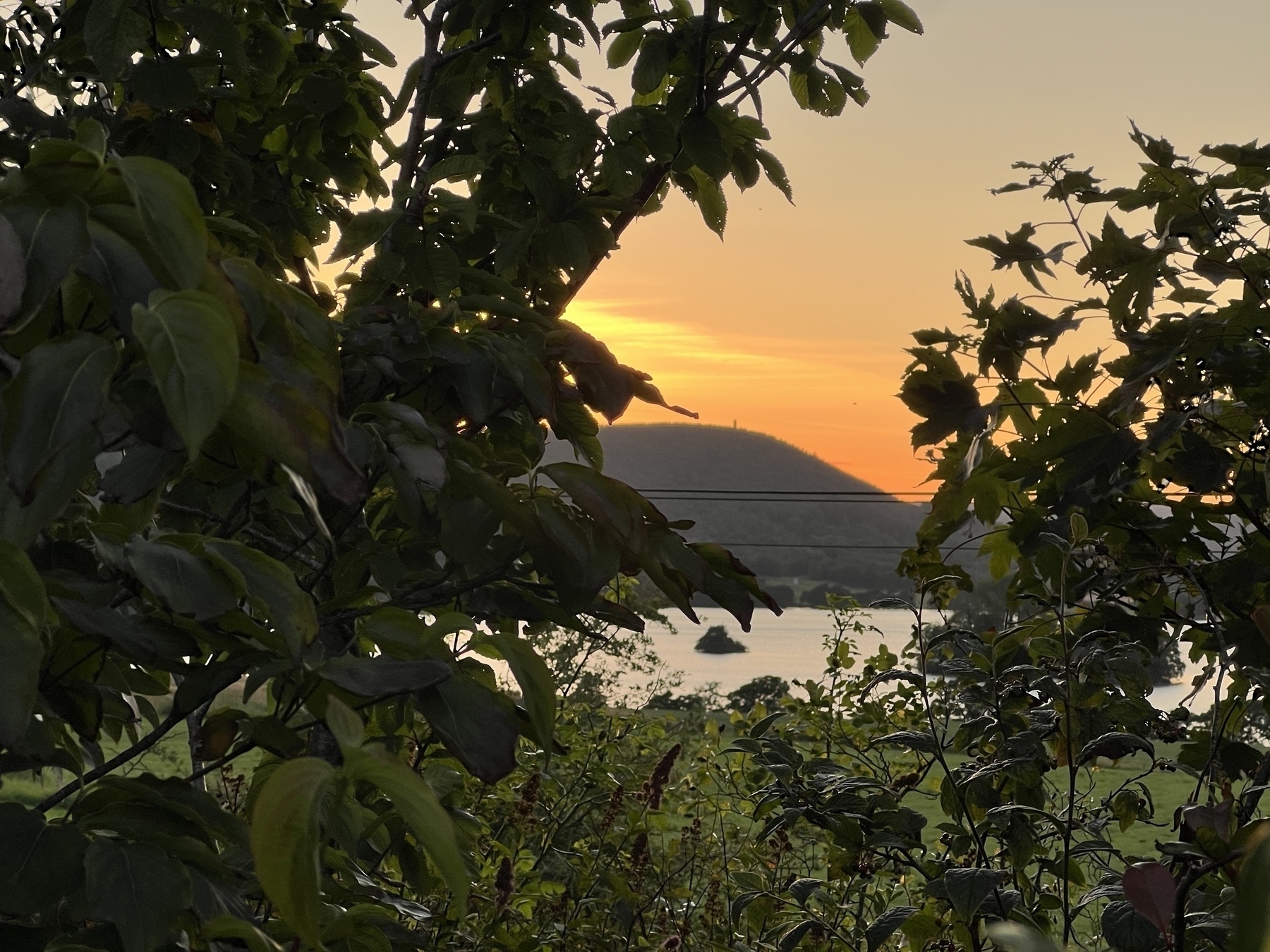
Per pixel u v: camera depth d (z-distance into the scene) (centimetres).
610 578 113
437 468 110
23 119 192
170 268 74
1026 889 207
